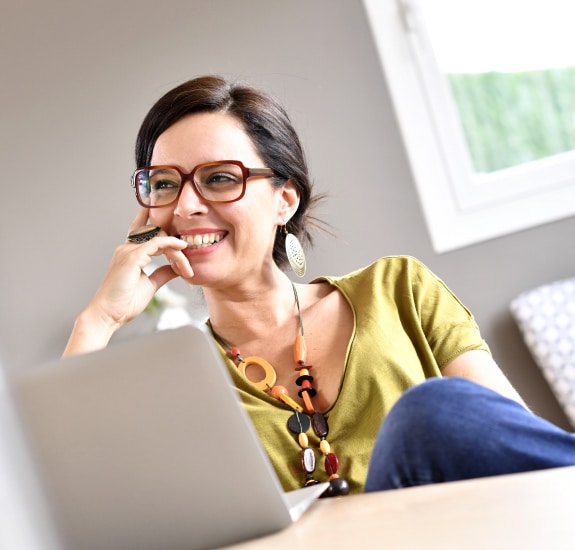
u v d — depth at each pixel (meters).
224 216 1.66
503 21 3.56
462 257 3.50
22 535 0.80
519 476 0.93
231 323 1.71
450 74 3.57
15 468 0.85
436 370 1.69
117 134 3.52
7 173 3.50
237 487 0.95
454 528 0.76
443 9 3.55
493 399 1.06
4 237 3.49
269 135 1.73
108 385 0.93
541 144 3.58
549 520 0.72
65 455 0.94
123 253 1.70
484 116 3.58
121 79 3.53
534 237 3.50
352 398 1.60
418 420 1.04
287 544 0.85
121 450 0.94
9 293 3.48
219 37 3.53
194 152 1.67
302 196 1.83
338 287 1.77
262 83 3.52
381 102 3.53
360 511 0.94
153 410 0.93
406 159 3.52
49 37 3.54
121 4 3.54
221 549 0.95
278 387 1.63
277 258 1.86
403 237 3.50
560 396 3.17
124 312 1.67
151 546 0.97
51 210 3.50
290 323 1.71
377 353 1.63
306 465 1.53
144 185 1.71
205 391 0.93
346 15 3.52
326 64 3.52
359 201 3.51
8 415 0.90
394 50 3.52
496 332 3.47
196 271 1.66
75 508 0.95
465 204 3.51
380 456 1.07
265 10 3.53
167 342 0.92
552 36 3.56
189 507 0.95
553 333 3.19
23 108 3.52
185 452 0.94
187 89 1.71
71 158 3.51
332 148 3.51
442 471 1.05
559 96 3.58
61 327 3.47
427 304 1.77
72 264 3.48
